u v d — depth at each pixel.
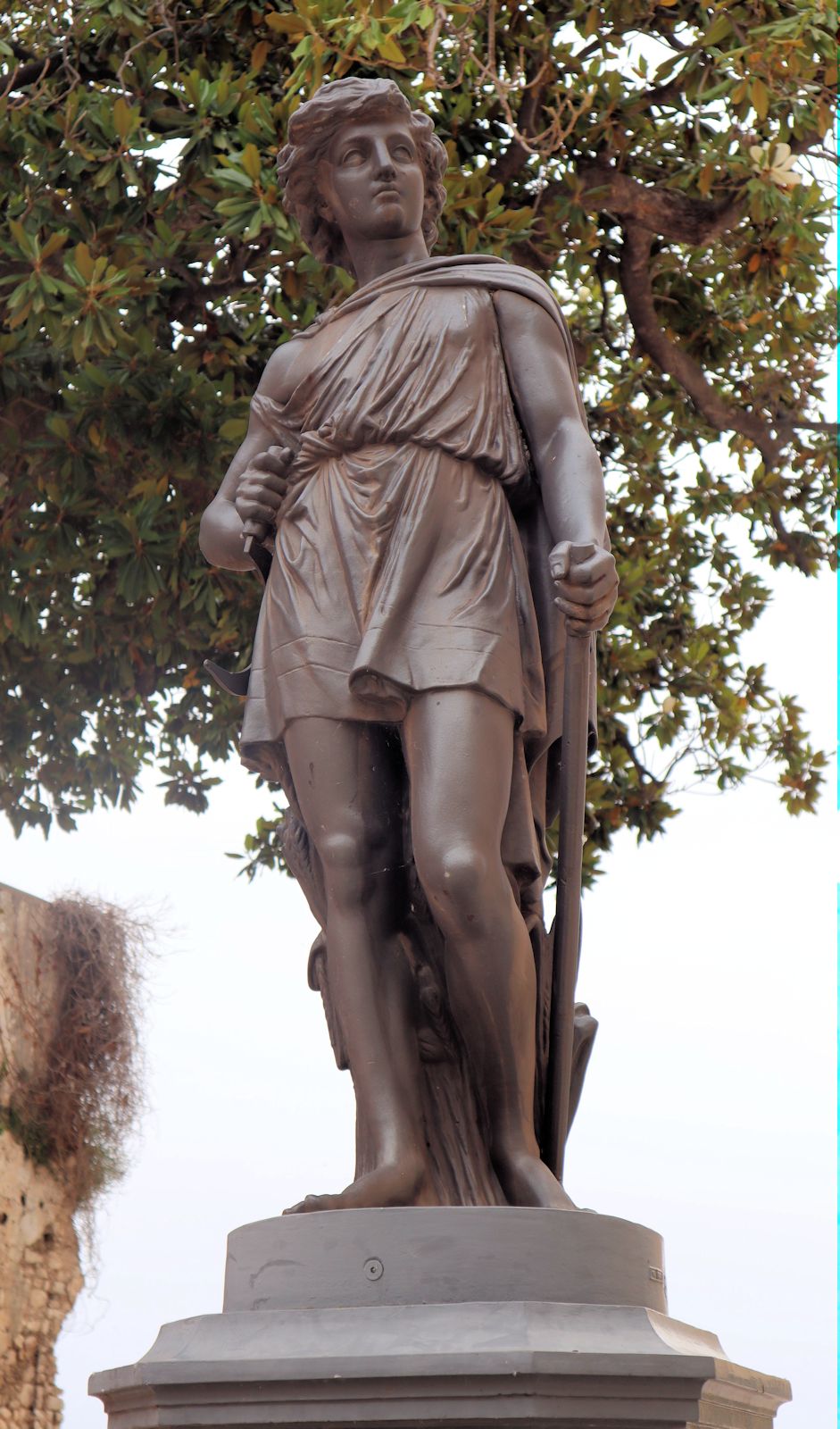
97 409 8.42
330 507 3.57
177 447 8.49
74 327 7.86
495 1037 3.35
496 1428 2.70
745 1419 3.11
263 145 7.92
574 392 3.73
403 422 3.57
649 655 9.88
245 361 8.98
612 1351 2.75
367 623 3.44
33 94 8.77
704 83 8.27
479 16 8.53
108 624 9.34
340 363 3.70
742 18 8.05
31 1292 14.36
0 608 8.95
